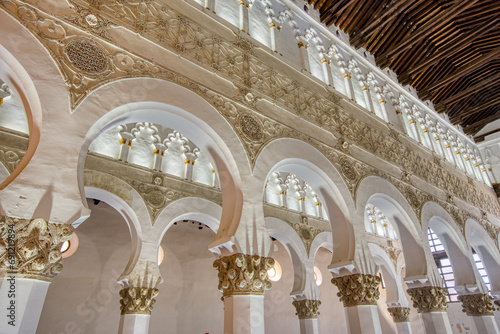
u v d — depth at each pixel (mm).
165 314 10500
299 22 8430
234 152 4984
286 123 6219
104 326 9352
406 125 10766
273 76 6516
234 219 4621
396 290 12164
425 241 8180
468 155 14141
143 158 7961
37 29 3770
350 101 8359
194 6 5777
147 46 4727
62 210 3125
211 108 5035
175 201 7984
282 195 10719
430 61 10547
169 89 4656
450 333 7367
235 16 6688
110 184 7105
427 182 9766
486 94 13492
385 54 10625
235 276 4289
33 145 3311
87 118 3707
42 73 3580
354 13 9492
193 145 9055
